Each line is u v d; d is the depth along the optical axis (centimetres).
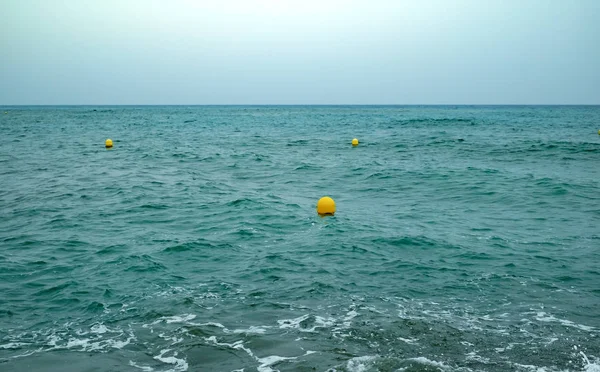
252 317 679
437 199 1499
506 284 799
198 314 688
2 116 9756
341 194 1602
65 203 1430
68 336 629
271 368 545
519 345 600
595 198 1455
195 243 1020
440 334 628
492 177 1812
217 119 8400
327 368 544
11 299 745
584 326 653
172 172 2075
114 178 1897
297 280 820
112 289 781
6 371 541
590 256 930
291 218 1243
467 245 1004
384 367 547
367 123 6525
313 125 6175
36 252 970
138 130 5206
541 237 1064
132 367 552
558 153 2598
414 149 2953
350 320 668
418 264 895
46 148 3128
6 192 1605
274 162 2389
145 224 1193
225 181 1850
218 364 556
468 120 7119
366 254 952
